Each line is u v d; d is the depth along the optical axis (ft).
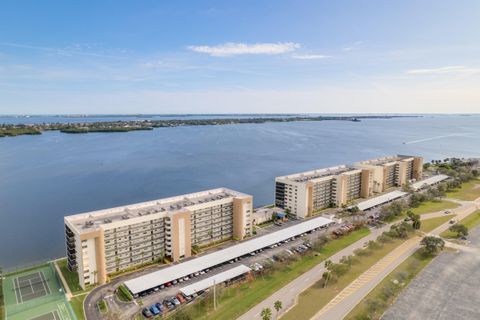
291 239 518.78
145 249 435.94
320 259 445.78
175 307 336.70
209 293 352.28
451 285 381.19
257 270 405.39
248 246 471.21
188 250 455.63
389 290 359.25
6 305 341.00
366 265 423.64
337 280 385.91
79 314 324.60
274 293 359.66
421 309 333.83
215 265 423.64
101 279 385.50
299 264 431.43
